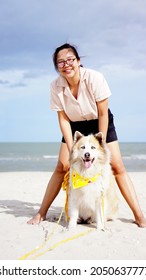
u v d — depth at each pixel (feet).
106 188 15.07
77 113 15.93
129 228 15.38
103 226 15.16
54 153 140.56
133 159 95.20
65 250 12.08
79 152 14.94
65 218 17.43
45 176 45.16
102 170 14.93
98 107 15.33
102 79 15.10
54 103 16.20
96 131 16.44
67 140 15.98
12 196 26.63
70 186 15.26
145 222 15.81
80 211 15.81
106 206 15.40
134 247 12.50
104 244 12.80
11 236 13.93
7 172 52.95
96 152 14.79
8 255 11.68
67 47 14.89
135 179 40.83
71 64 14.74
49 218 17.44
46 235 14.01
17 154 131.23
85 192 14.78
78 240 13.25
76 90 15.52
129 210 20.16
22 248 12.38
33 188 32.27
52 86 15.99
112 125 16.55
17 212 19.35
